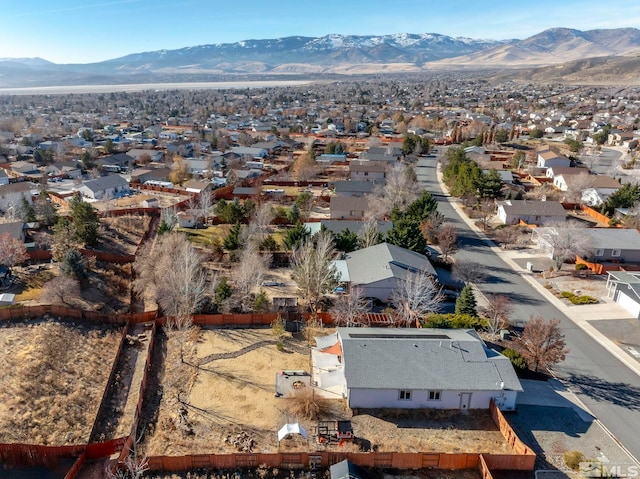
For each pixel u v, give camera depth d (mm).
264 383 38344
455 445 31750
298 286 52312
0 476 29094
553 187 99375
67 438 32688
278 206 85812
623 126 173625
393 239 61375
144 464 28734
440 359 35969
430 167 124000
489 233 74750
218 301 49062
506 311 46281
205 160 120062
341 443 31688
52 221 70062
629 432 33312
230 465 29844
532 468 29703
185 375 39406
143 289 54719
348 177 107562
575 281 57375
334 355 42094
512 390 34219
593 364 40969
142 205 86188
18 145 139500
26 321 45031
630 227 72250
